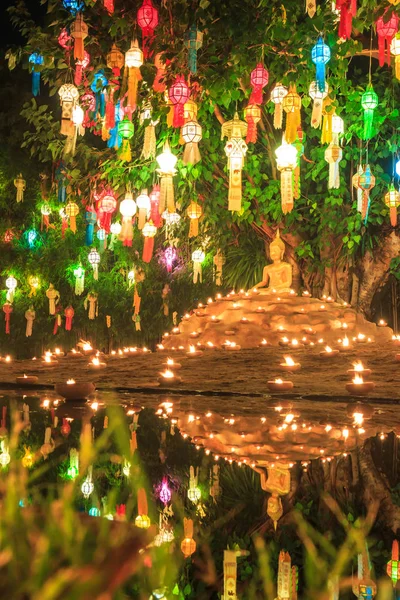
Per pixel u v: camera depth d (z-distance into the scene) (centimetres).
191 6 1079
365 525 263
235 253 1756
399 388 742
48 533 165
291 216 1462
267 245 1623
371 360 993
